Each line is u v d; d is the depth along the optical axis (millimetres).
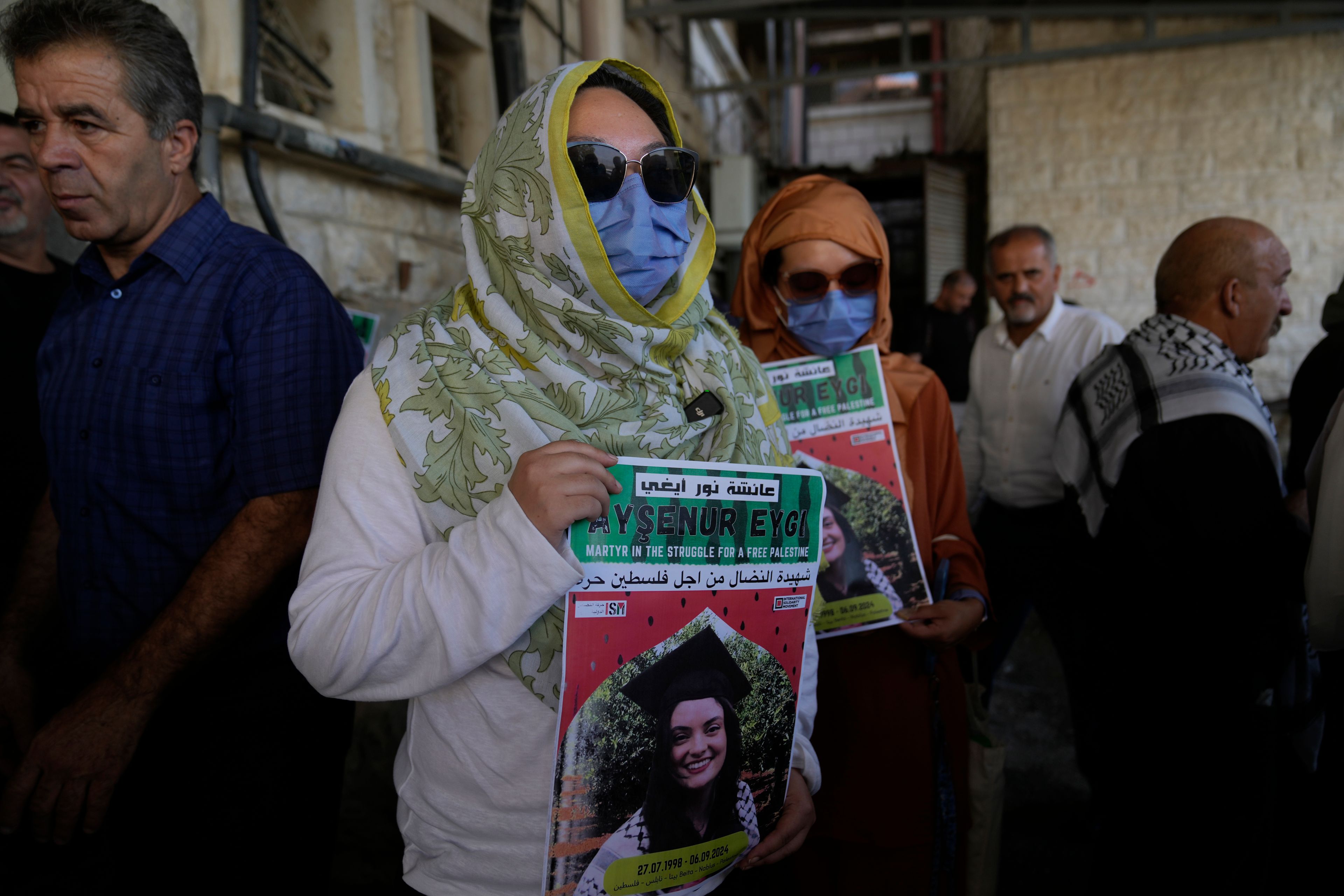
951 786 1608
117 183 1248
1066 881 2301
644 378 1071
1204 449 1659
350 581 932
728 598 1001
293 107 2559
